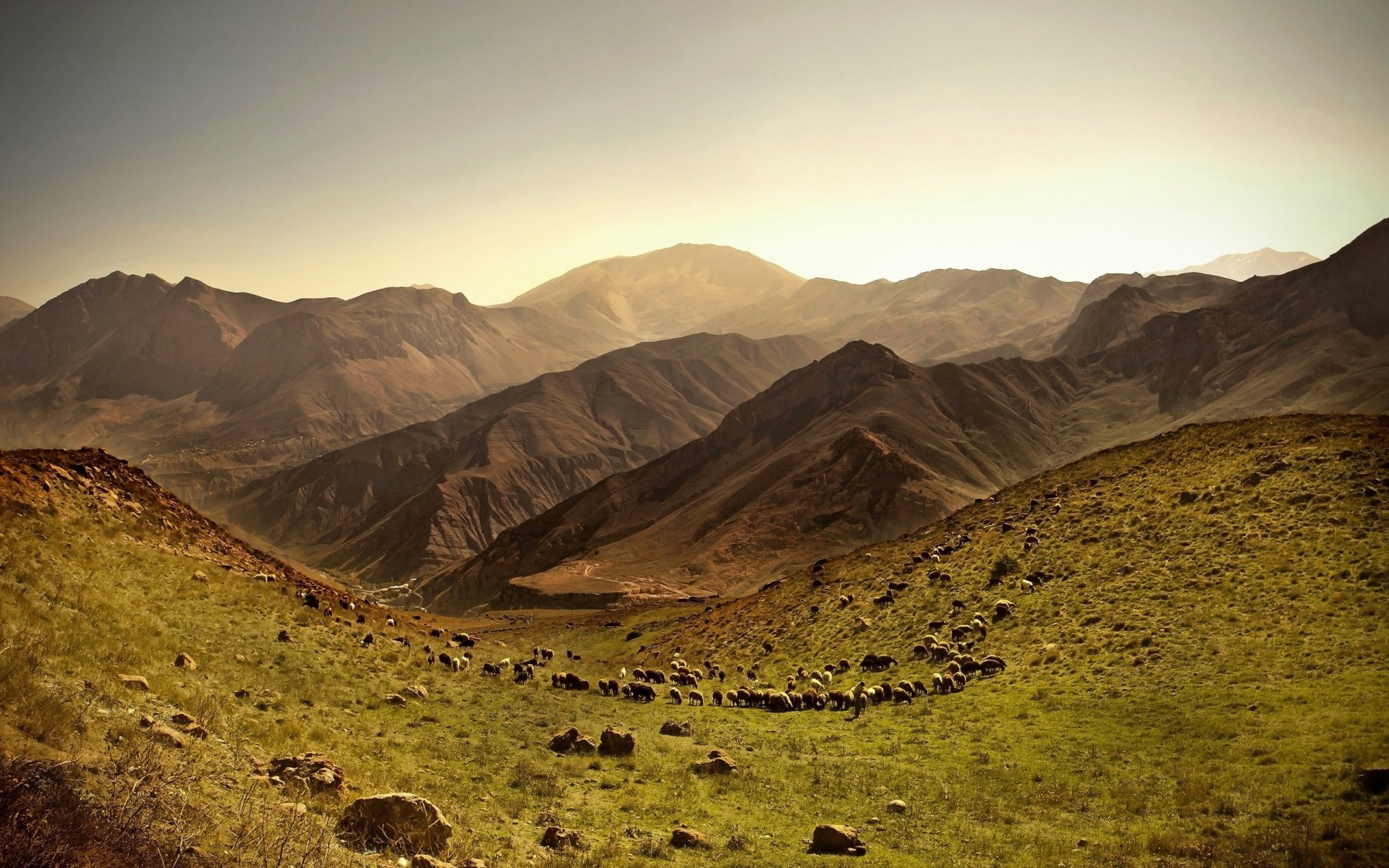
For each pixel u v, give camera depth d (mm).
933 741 30516
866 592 61188
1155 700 30172
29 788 9664
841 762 28078
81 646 18375
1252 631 33625
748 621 70250
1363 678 27031
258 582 40781
